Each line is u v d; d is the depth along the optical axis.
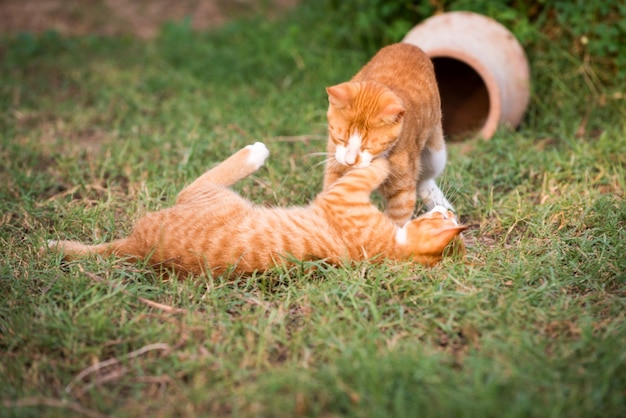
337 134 4.66
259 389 3.34
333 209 4.45
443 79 6.79
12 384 3.51
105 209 5.23
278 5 10.58
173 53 9.04
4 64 8.80
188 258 4.35
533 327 3.77
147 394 3.46
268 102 7.35
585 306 4.00
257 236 4.35
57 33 9.50
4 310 4.02
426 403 3.18
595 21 6.96
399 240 4.42
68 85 8.28
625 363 3.41
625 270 4.25
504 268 4.34
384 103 4.45
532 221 4.95
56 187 5.84
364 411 3.18
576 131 6.52
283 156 6.17
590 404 3.17
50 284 4.22
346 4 8.34
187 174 5.78
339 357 3.53
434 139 5.23
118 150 6.38
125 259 4.45
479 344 3.67
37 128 7.11
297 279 4.31
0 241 4.82
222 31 9.59
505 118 6.41
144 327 3.88
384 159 4.58
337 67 7.76
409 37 6.60
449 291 4.07
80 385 3.54
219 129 6.81
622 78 6.86
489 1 7.13
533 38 7.05
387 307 3.96
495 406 3.11
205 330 3.82
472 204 5.32
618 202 5.01
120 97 7.88
